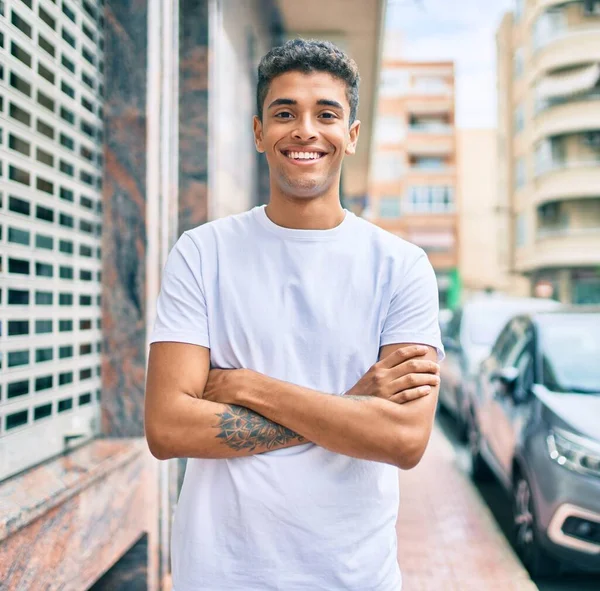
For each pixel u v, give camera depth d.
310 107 1.59
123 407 3.19
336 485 1.55
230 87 5.67
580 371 4.66
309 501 1.53
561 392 4.50
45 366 2.66
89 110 3.11
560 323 5.14
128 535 2.90
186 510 1.58
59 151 2.81
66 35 2.88
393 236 1.73
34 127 2.59
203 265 1.64
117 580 3.16
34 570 2.10
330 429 1.51
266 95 1.63
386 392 1.56
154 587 3.25
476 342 8.08
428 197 42.41
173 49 3.77
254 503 1.53
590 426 3.95
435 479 6.25
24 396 2.49
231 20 5.61
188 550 1.55
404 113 42.50
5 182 2.36
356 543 1.55
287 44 1.63
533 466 4.09
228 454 1.54
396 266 1.67
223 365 1.63
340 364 1.61
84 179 3.07
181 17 4.53
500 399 5.27
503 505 5.52
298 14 7.64
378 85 10.55
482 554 4.41
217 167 4.81
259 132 1.72
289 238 1.65
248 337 1.60
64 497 2.25
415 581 3.98
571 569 4.20
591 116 27.83
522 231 32.56
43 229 2.66
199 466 1.60
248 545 1.53
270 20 7.77
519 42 32.38
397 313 1.67
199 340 1.61
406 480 6.21
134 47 3.24
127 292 3.22
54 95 2.77
